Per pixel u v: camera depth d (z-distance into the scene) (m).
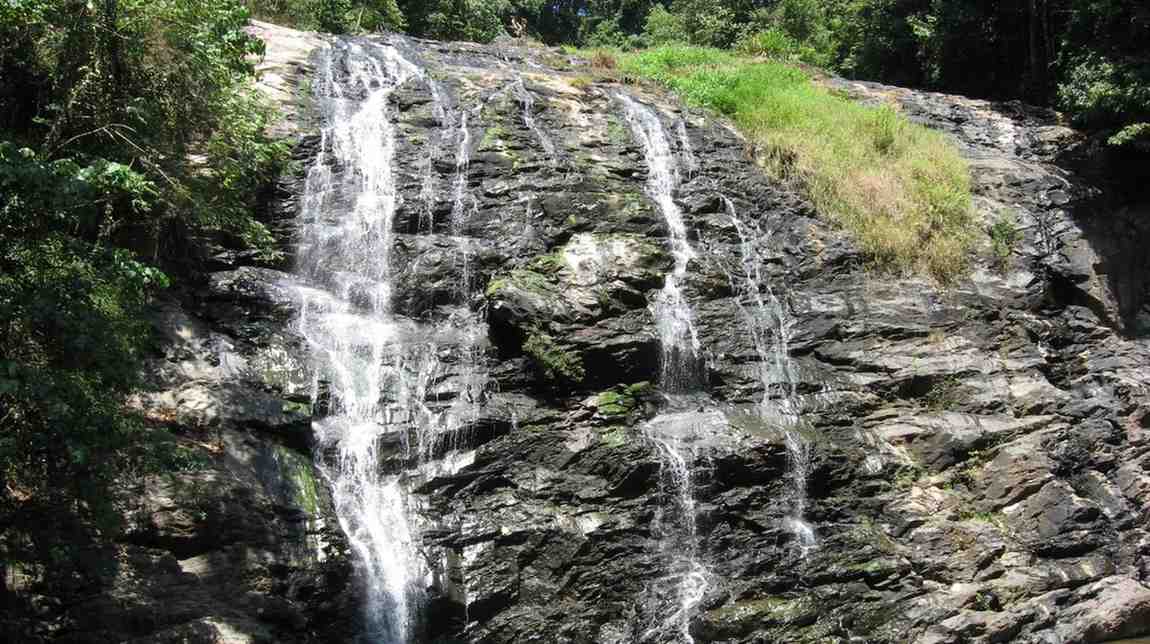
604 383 12.84
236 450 10.18
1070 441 14.30
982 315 15.88
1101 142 20.50
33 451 7.80
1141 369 15.87
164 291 11.71
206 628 8.67
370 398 11.50
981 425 14.10
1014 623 11.81
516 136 16.05
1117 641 12.31
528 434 11.93
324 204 13.93
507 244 14.13
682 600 11.26
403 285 13.19
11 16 9.09
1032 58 24.80
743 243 15.77
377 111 16.00
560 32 48.66
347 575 9.95
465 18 30.88
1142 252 19.41
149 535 9.12
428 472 11.27
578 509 11.54
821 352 14.66
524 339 12.62
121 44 10.12
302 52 17.83
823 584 11.86
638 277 13.81
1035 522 13.24
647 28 41.72
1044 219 18.28
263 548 9.61
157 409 10.09
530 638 10.58
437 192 14.52
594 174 16.03
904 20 27.84
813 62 30.94
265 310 12.24
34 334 7.97
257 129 11.74
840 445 13.25
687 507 11.98
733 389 13.64
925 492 13.16
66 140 9.80
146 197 11.13
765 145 18.36
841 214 17.09
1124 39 20.91
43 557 8.51
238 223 11.42
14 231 7.78
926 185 18.11
